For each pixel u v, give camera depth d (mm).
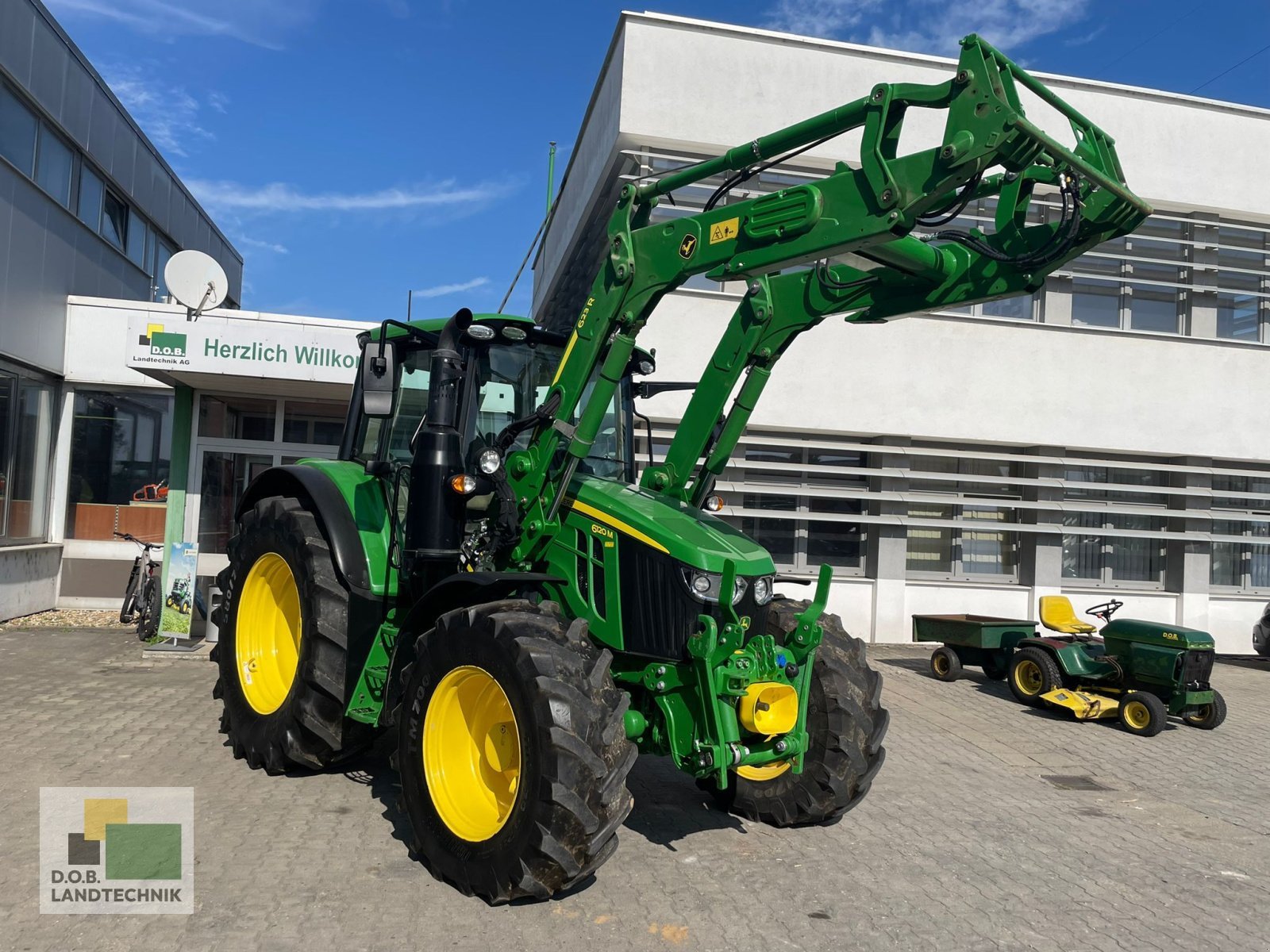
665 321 11523
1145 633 8594
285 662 5723
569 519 4664
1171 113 13164
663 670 4281
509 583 4531
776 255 4223
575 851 3656
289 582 5742
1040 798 6047
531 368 5273
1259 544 13875
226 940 3355
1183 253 13406
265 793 5020
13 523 10820
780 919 3840
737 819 5148
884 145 3951
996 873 4559
